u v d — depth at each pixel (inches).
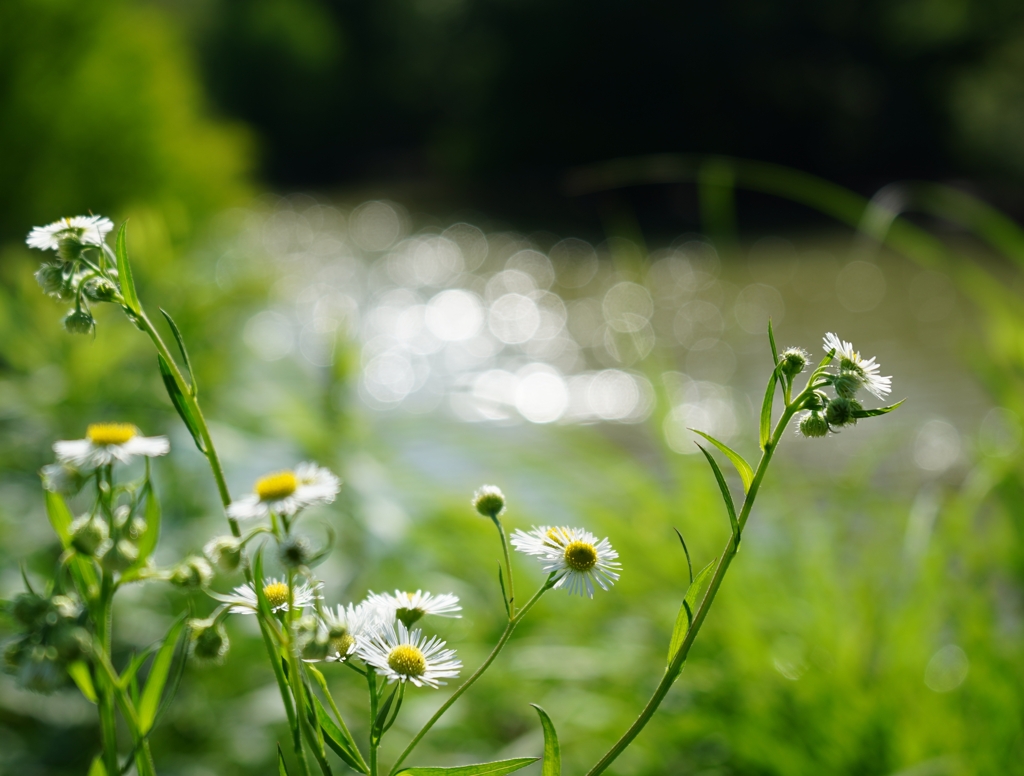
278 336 290.5
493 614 96.0
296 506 24.2
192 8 1398.9
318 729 26.2
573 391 304.3
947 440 209.5
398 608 26.5
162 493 105.3
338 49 1451.8
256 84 1369.3
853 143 973.2
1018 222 714.2
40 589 86.4
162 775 80.0
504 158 1053.8
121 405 108.9
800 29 974.4
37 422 109.5
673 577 89.7
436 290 479.8
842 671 77.2
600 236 662.5
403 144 1449.3
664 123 1005.8
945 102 962.1
